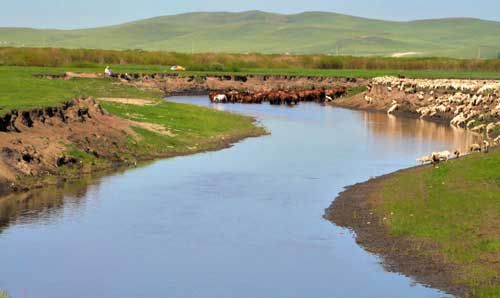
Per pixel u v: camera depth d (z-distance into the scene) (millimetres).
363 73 131500
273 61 153625
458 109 76812
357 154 53281
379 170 46219
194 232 31391
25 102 50188
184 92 112188
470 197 32812
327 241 29984
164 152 52031
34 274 26312
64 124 49312
